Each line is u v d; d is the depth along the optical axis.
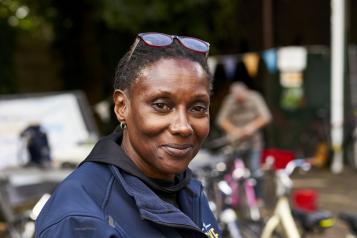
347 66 10.48
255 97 7.38
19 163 5.71
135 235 1.29
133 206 1.33
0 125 6.64
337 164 10.44
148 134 1.34
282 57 10.80
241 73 12.27
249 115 7.29
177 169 1.35
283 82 10.98
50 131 6.98
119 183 1.35
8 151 6.52
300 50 10.84
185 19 10.78
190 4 10.30
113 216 1.29
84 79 13.27
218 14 10.89
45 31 14.39
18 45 13.44
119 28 11.03
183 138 1.34
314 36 7.32
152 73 1.33
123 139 1.43
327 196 8.28
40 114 7.00
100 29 13.02
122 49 13.02
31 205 4.94
